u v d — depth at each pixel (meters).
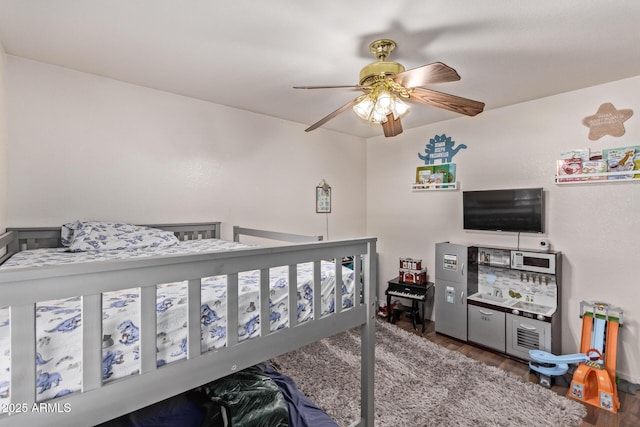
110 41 1.83
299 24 1.64
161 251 2.01
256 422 1.43
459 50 1.90
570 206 2.59
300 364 2.49
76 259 1.68
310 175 3.70
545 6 1.48
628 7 1.48
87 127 2.28
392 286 3.55
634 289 2.29
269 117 3.31
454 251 3.07
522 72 2.21
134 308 0.88
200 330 0.97
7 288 0.66
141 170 2.51
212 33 1.74
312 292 1.35
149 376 0.87
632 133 2.28
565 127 2.60
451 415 1.89
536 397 2.09
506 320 2.69
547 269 2.56
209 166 2.89
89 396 0.78
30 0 1.45
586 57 1.99
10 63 2.00
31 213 2.08
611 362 2.18
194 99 2.78
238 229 2.93
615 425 1.83
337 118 3.40
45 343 0.75
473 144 3.21
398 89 1.65
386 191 4.09
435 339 3.08
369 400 1.54
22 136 2.04
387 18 1.58
